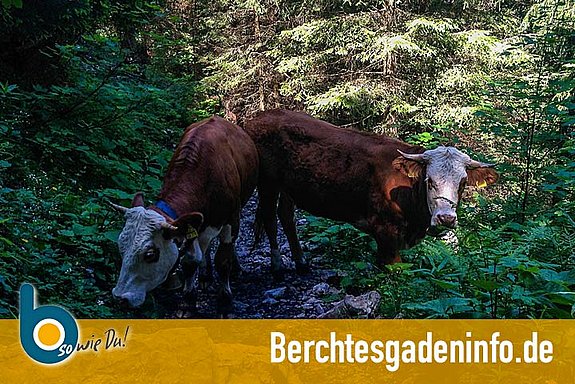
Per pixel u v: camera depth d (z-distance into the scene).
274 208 7.27
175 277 5.20
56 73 8.63
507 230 6.25
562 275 4.03
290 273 7.34
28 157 7.08
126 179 7.82
